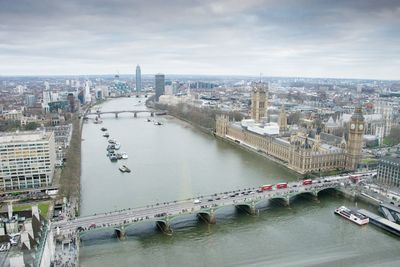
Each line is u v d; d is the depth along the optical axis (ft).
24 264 546.67
